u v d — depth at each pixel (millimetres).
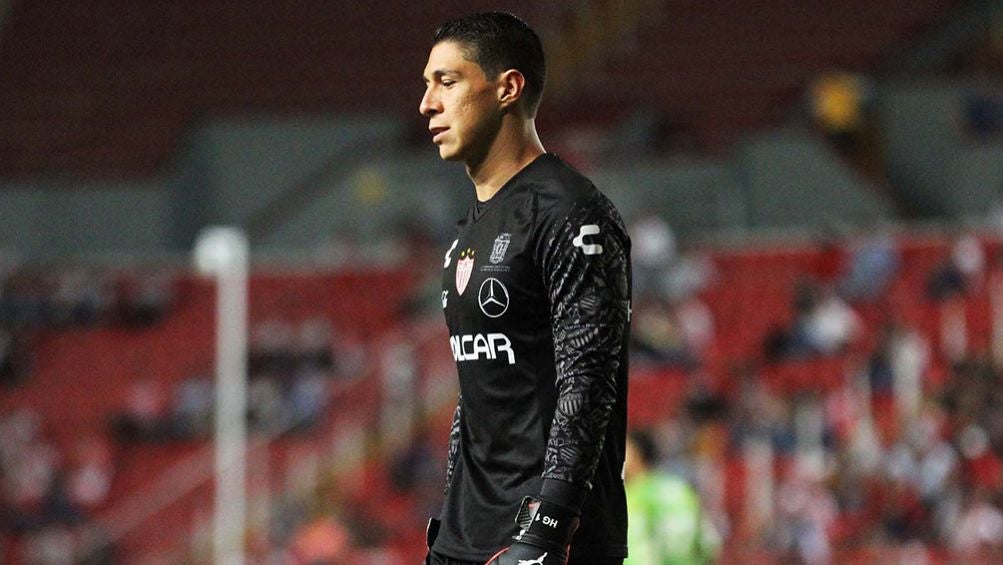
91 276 83312
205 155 90438
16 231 90188
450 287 13023
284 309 78500
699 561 27016
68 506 71562
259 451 69188
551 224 12469
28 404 78000
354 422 69625
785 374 66875
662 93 93500
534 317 12625
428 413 69188
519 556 11820
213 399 74312
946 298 68562
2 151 97688
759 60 95562
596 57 96750
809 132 81250
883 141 83375
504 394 12672
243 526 63500
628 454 27062
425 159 85625
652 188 81750
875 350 63719
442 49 13148
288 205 88875
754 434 60625
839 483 57875
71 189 90312
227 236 56719
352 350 75188
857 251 71375
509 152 13141
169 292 82062
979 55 92062
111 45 105312
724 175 81562
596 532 12633
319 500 65812
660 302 69750
